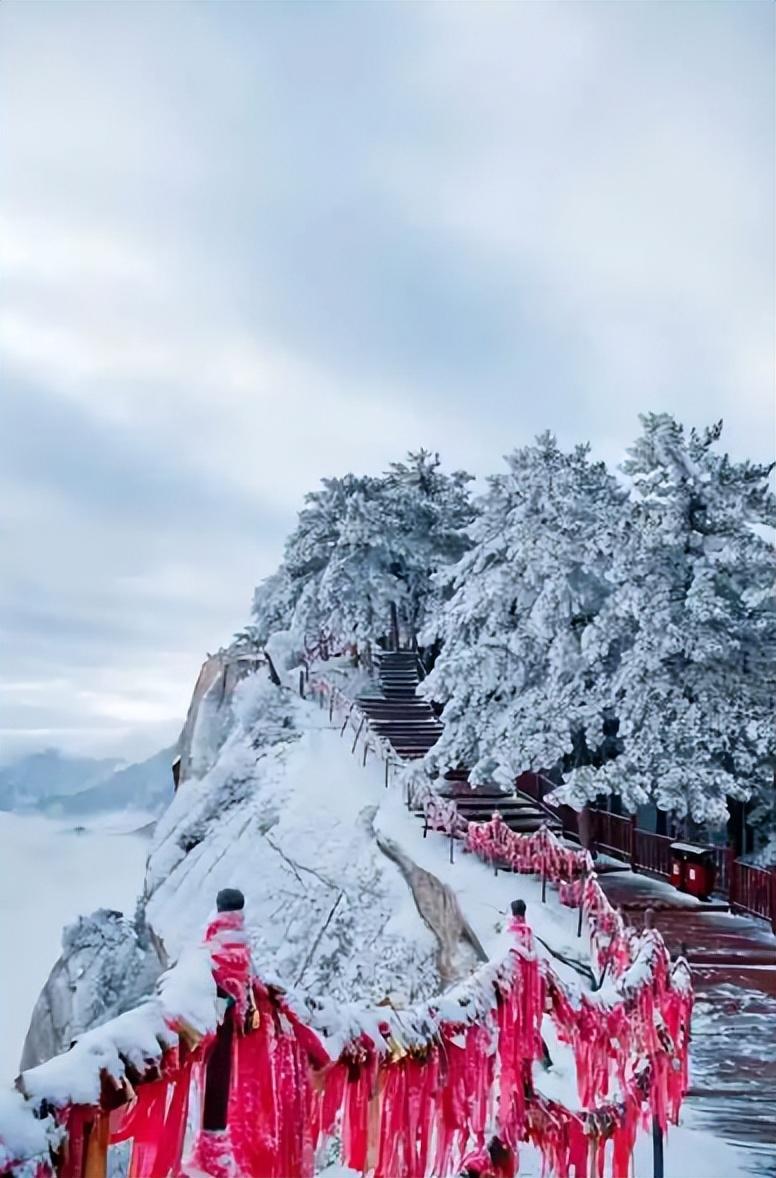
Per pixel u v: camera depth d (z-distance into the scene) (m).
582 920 17.50
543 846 20.77
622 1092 7.67
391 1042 4.98
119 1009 27.45
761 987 14.58
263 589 51.31
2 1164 3.01
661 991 8.98
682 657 24.08
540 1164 8.59
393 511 45.69
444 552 45.47
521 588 27.91
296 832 28.53
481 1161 5.39
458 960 18.78
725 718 23.03
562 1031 7.24
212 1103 3.90
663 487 25.06
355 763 32.25
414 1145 5.08
